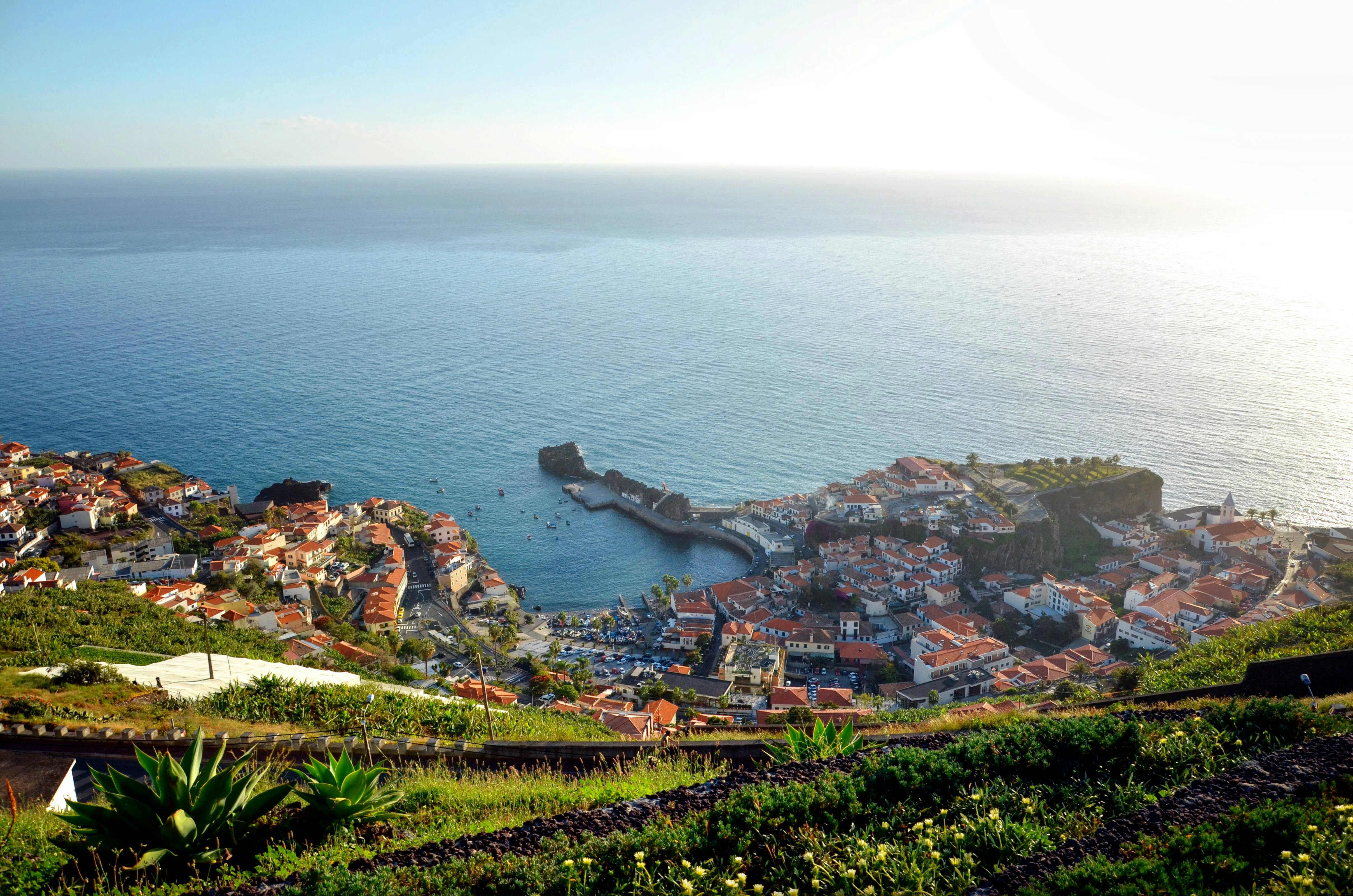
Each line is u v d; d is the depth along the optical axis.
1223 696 23.94
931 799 13.76
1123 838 11.64
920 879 11.37
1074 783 14.41
